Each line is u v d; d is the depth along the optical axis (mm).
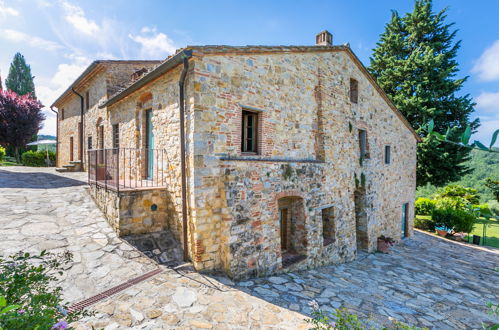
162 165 6770
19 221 6043
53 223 6215
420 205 20922
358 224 10750
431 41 19094
